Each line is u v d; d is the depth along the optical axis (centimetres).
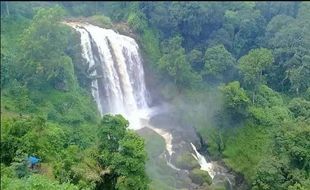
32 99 6262
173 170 5944
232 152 6175
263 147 5756
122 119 4709
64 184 3550
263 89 6456
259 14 7962
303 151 4769
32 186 3372
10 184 3369
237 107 6244
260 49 6800
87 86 7056
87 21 8331
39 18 6334
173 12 8150
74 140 5700
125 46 7744
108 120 4678
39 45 6228
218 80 7238
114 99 7481
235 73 7138
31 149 4488
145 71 8081
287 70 6431
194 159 6181
